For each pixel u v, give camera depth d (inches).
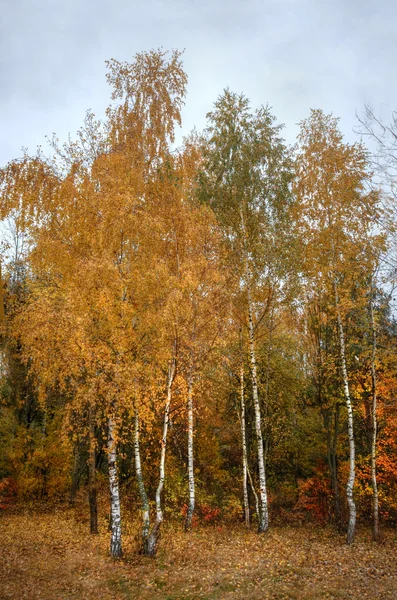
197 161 649.6
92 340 425.7
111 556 421.4
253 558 436.1
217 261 540.1
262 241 610.5
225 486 811.4
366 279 522.3
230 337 587.2
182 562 418.0
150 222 443.8
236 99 646.5
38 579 354.9
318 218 590.9
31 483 724.7
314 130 626.5
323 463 770.2
